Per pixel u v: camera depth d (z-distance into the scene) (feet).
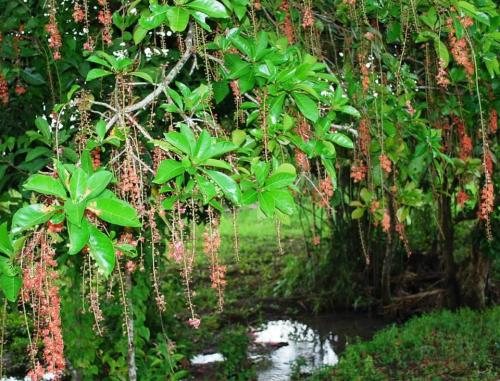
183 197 6.31
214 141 5.67
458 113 11.30
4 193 12.42
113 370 15.30
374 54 10.44
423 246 28.14
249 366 21.39
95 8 10.83
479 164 11.56
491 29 8.89
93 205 4.90
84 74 10.82
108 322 16.44
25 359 20.40
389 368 18.84
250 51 7.07
